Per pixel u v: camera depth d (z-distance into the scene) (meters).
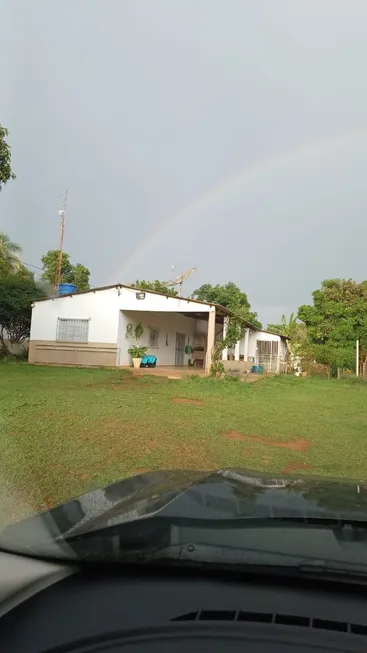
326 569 1.93
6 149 13.55
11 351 24.42
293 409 11.20
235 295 41.47
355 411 11.56
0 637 1.71
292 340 30.11
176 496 2.88
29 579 1.97
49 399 9.59
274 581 1.92
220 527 2.35
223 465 5.95
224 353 22.78
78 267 36.84
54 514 2.71
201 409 10.07
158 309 20.11
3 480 4.61
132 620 1.74
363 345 31.22
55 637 1.70
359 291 34.31
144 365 21.30
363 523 2.47
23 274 26.48
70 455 5.70
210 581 1.93
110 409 8.93
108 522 2.44
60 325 20.98
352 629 1.67
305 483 3.46
